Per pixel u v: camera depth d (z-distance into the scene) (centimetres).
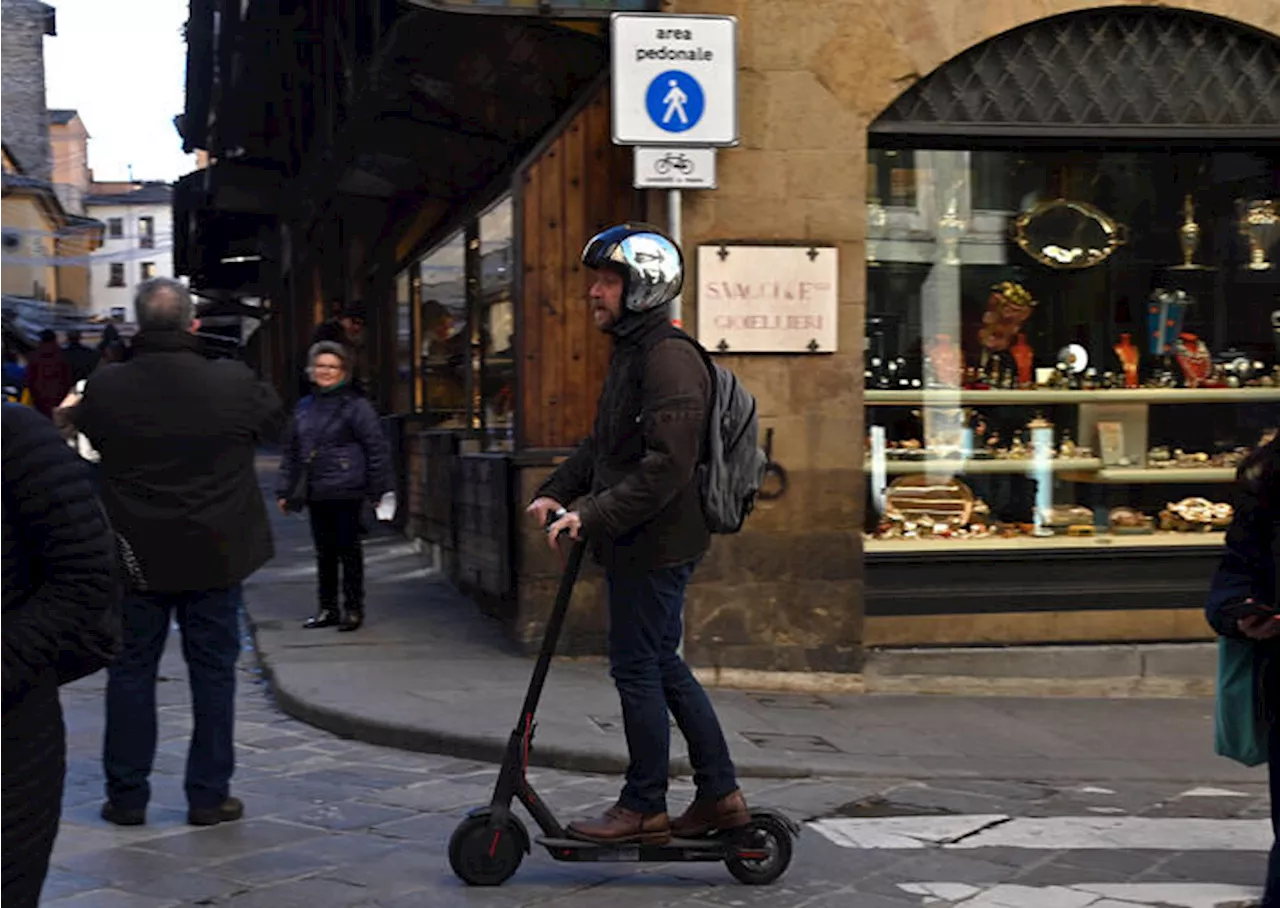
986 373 845
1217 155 864
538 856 491
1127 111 815
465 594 995
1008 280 846
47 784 265
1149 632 832
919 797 589
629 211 812
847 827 536
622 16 701
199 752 519
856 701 768
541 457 798
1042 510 845
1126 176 862
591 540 458
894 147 824
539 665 460
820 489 784
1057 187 854
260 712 721
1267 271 878
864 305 795
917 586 808
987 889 462
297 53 1641
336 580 905
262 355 3256
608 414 453
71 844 494
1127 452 861
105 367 514
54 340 1703
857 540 789
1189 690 824
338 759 627
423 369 1273
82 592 260
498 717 661
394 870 470
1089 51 809
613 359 457
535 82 852
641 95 704
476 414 1009
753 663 784
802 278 776
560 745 616
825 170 778
